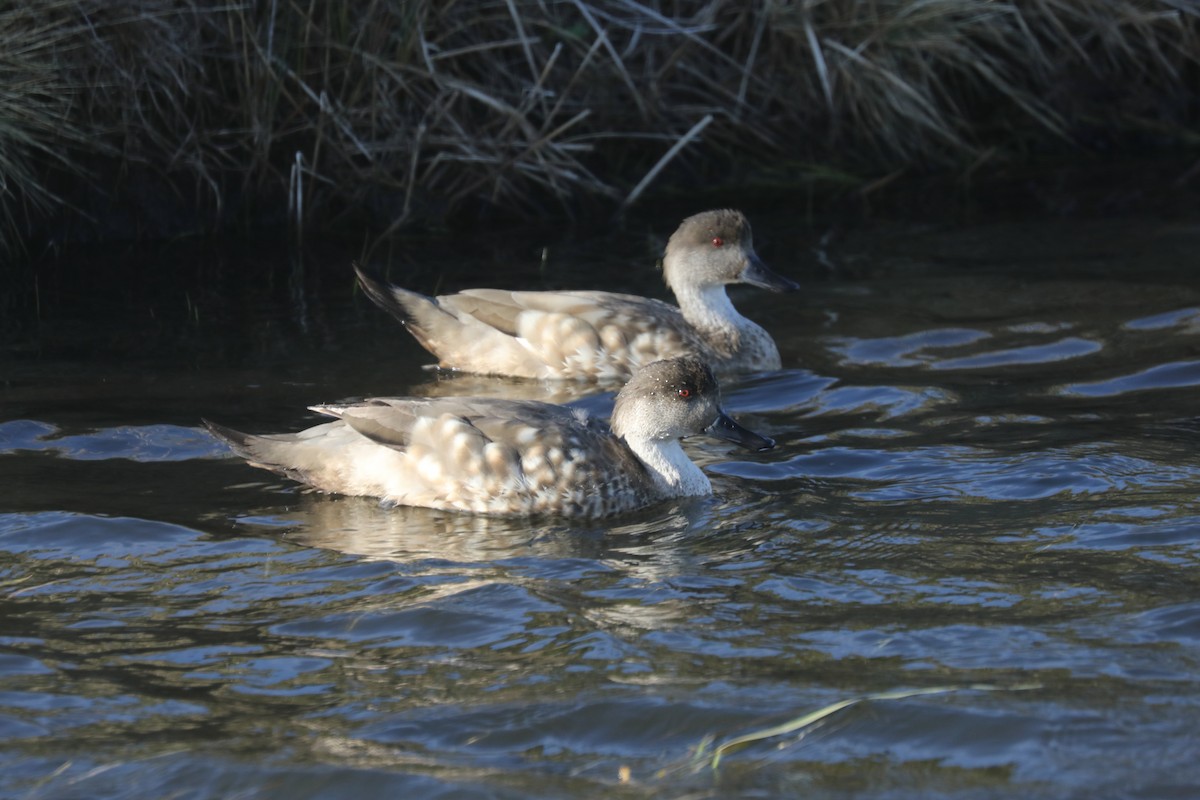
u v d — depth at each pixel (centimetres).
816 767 713
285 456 1122
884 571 952
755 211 2088
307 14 1955
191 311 1602
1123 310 1579
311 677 817
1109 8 2317
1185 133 2392
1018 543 989
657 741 743
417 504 1116
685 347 1466
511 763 723
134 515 1056
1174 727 739
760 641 851
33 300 1641
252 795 700
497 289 1617
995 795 688
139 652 849
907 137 2275
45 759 731
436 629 878
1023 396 1327
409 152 2011
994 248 1864
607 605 910
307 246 1900
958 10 2166
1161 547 970
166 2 1866
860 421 1283
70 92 1803
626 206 2111
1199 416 1249
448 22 2070
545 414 1143
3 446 1186
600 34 2045
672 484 1139
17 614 896
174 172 1934
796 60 2228
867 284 1723
